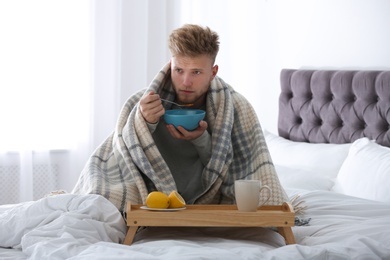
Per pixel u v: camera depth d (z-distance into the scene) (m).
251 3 4.65
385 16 3.83
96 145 4.75
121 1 4.73
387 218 2.32
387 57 3.82
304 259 1.79
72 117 4.64
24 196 4.43
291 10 4.41
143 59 4.84
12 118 4.43
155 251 1.78
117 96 4.77
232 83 4.77
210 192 2.37
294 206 2.51
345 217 2.42
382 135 3.71
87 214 2.02
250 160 2.43
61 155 4.64
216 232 2.20
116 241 2.01
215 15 4.80
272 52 4.57
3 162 4.42
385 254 1.91
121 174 2.38
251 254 1.77
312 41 4.27
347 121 3.90
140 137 2.26
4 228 2.02
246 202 2.00
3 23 4.38
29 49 4.46
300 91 4.21
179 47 2.23
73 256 1.74
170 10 4.93
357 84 3.83
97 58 4.71
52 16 4.53
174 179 2.39
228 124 2.35
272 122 4.59
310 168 3.73
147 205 2.04
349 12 4.03
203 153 2.34
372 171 3.28
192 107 2.47
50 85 4.55
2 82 4.40
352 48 4.02
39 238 1.90
